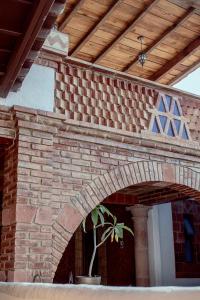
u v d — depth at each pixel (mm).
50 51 5137
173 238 8805
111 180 5348
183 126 6266
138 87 5961
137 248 8367
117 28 8148
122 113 5680
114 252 9281
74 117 5227
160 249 8469
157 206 8719
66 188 4953
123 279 8883
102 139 5402
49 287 1284
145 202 8414
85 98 5395
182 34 8508
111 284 9156
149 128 5855
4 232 4621
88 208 5043
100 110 5484
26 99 4883
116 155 5504
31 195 4551
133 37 8469
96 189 5184
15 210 4406
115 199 8211
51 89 5129
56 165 4965
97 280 5090
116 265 9156
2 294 1523
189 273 8836
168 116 6129
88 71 5527
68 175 5016
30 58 4082
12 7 3270
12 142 4785
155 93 6133
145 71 9750
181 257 8836
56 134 4996
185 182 6148
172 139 6016
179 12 7785
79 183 5078
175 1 7414
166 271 8406
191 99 6508
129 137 5598
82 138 5227
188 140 6238
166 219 8797
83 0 7078
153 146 5824
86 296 1172
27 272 4266
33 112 4762
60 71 5293
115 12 7672
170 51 9055
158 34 8430
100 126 5320
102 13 7656
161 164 5918
